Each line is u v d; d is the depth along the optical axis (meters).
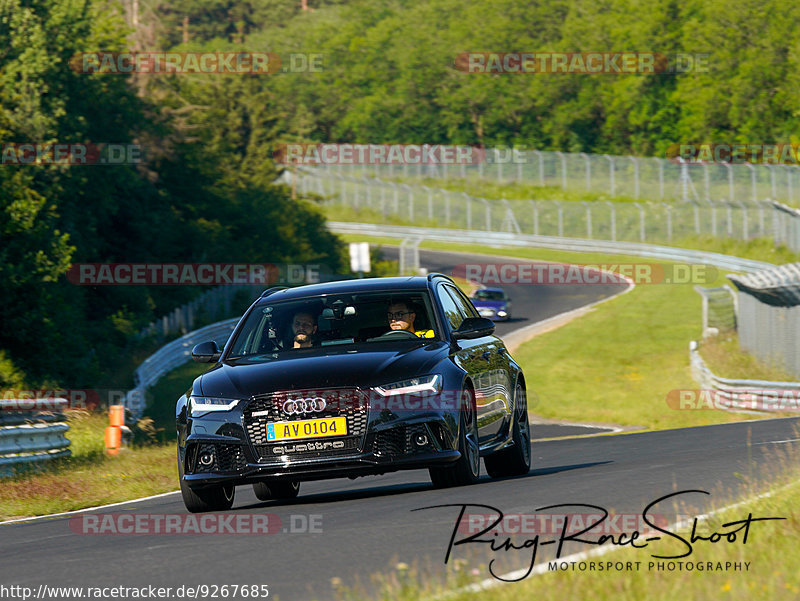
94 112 173.38
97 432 81.06
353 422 30.75
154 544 27.22
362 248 165.38
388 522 27.00
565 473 38.38
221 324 162.62
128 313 168.38
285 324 34.84
